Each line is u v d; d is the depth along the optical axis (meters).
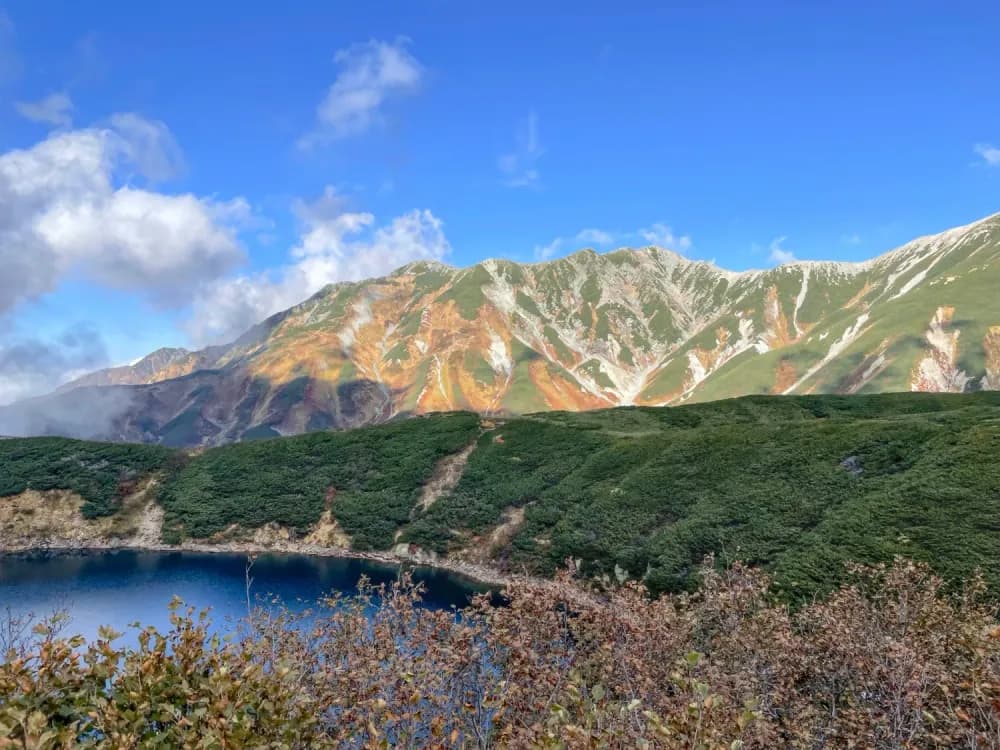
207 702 8.07
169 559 99.50
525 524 91.31
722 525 70.19
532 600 15.43
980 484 56.47
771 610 20.12
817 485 70.56
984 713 12.93
